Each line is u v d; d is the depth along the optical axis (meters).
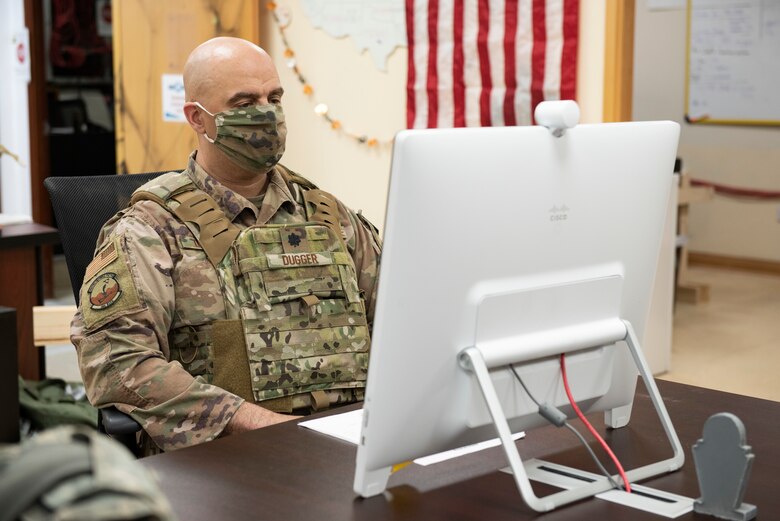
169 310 1.86
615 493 1.26
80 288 1.99
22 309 3.66
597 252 1.33
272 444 1.43
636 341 1.39
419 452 1.23
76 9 6.57
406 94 3.95
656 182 1.39
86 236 2.02
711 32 6.79
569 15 3.51
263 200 2.02
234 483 1.28
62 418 3.29
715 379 4.32
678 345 4.94
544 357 1.30
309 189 2.12
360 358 1.97
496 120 3.72
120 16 4.32
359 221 2.14
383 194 4.12
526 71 3.63
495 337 1.23
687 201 5.86
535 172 1.22
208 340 1.87
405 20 3.91
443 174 1.12
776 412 1.62
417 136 1.10
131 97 4.35
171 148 4.34
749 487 1.28
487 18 3.70
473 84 3.77
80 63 6.61
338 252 2.01
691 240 7.20
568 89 3.54
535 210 1.23
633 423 1.55
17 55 5.93
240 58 1.97
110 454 0.63
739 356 4.72
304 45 4.29
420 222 1.12
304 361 1.91
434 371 1.19
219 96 1.95
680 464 1.36
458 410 1.23
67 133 6.64
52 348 4.91
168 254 1.87
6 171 6.20
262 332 1.89
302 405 1.91
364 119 4.13
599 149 1.29
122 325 1.79
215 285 1.89
